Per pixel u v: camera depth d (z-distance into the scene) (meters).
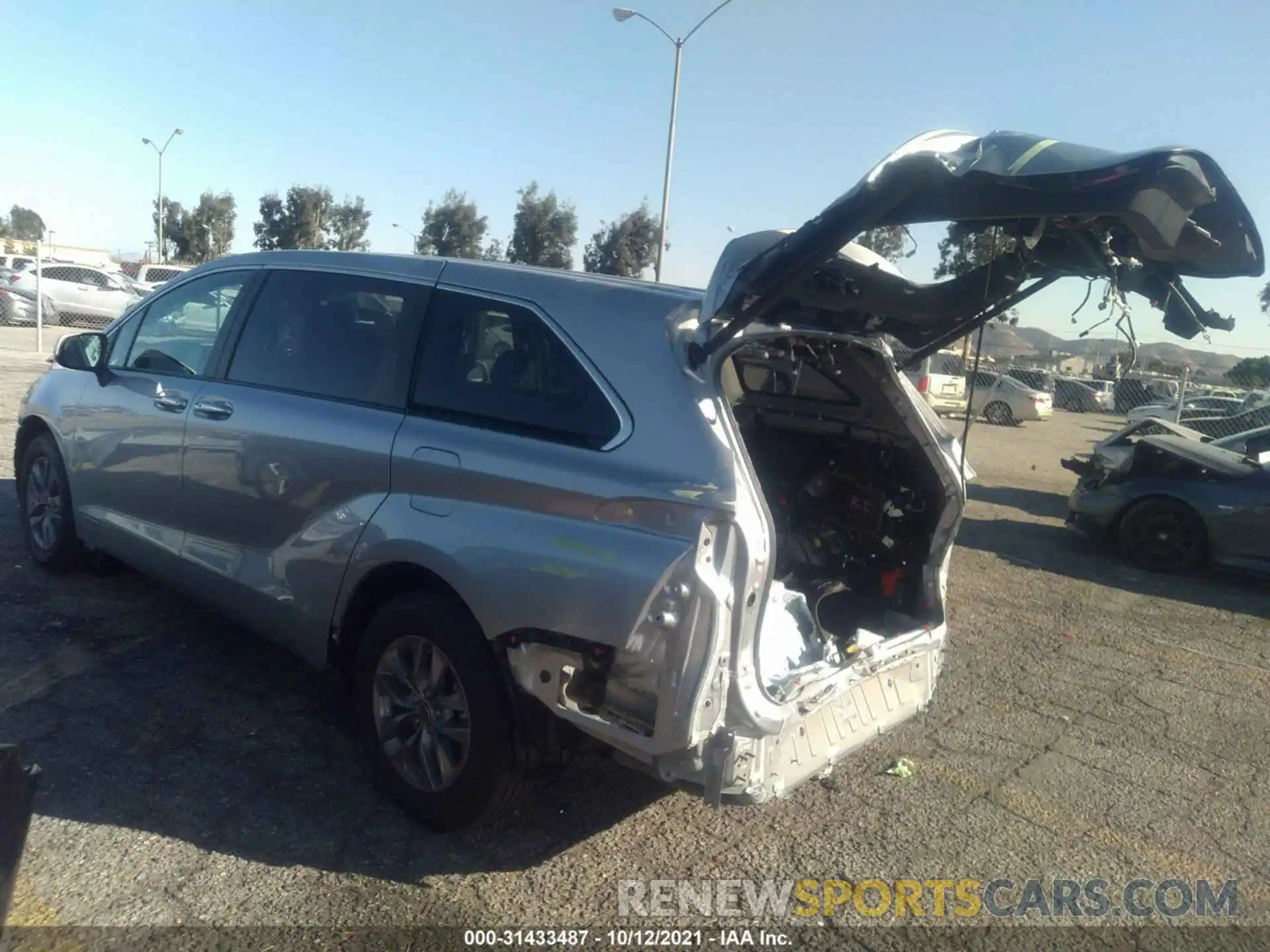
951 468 3.99
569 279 3.52
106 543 5.14
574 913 3.19
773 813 3.95
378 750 3.67
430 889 3.25
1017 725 5.00
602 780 4.07
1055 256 3.13
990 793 4.25
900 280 3.35
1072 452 19.50
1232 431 14.86
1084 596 7.57
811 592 4.14
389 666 3.62
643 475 2.97
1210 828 4.07
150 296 5.15
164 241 48.56
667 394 3.06
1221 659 6.21
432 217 32.28
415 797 3.54
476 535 3.23
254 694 4.51
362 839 3.49
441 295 3.76
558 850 3.54
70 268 25.38
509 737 3.26
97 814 3.47
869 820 3.96
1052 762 4.59
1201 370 21.55
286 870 3.27
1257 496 8.05
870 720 3.59
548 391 3.31
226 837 3.42
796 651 3.60
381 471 3.58
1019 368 26.27
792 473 4.40
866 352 3.82
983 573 8.07
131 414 4.80
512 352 3.46
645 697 2.95
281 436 3.95
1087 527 8.91
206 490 4.33
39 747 3.85
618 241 30.72
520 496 3.18
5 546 6.18
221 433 4.24
